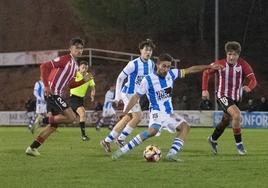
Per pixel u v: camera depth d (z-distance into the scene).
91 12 81.31
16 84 88.75
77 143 34.19
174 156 22.77
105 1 79.44
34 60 88.75
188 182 17.44
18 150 28.45
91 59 86.44
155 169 20.31
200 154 26.23
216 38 69.50
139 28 82.00
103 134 47.03
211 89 81.81
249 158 24.22
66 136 42.41
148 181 17.64
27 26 95.88
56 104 24.84
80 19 86.06
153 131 22.64
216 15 69.56
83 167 20.95
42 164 21.97
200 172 19.56
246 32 87.00
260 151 28.45
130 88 27.36
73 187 16.61
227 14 87.56
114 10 79.62
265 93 81.56
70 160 23.36
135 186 16.70
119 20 81.62
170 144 33.91
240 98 26.23
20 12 96.69
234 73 25.75
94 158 24.19
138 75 27.28
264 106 67.31
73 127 64.19
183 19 82.25
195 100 79.88
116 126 26.91
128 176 18.66
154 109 22.53
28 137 41.19
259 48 86.31
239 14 87.19
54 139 38.41
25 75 89.00
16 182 17.52
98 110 68.19
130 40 87.88
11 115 74.31
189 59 86.50
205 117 66.50
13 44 95.88
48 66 24.80
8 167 21.05
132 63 27.20
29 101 70.81
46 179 18.08
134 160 23.22
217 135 26.48
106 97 54.09
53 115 25.12
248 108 64.50
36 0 96.06
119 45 88.44
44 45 94.50
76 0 81.88
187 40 88.62
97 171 19.84
